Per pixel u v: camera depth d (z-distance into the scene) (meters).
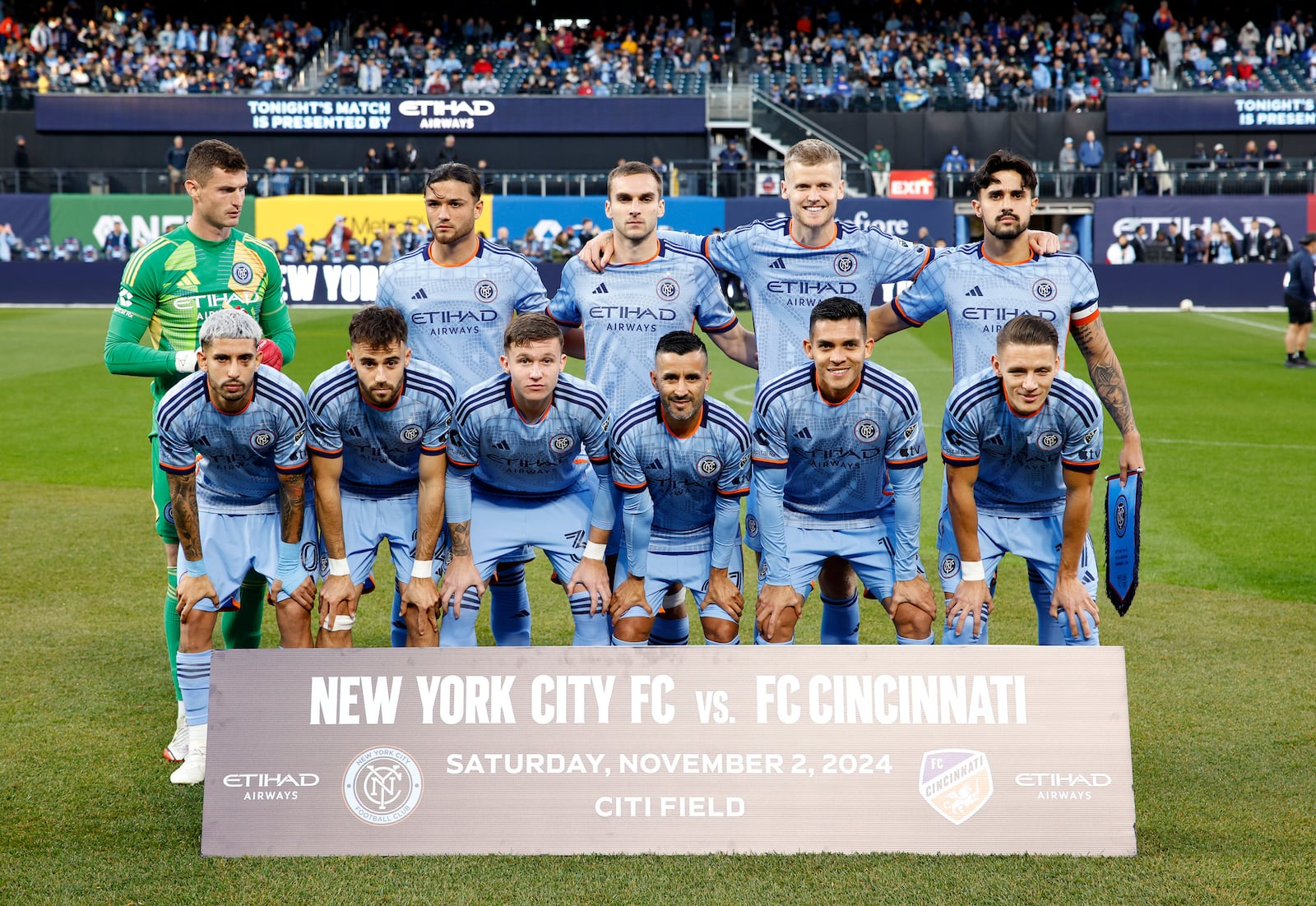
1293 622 5.88
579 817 3.65
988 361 4.69
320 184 27.12
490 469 4.48
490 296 4.95
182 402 4.00
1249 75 31.83
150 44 33.22
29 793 4.05
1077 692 3.70
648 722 3.71
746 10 35.28
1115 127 30.45
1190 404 13.44
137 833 3.76
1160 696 4.91
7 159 30.84
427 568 4.34
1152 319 23.64
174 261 4.64
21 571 6.79
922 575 4.39
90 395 13.85
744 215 26.61
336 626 4.29
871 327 5.09
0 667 5.25
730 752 3.69
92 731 4.58
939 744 3.68
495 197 27.00
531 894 3.38
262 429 4.06
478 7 35.28
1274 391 14.45
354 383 4.17
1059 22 34.50
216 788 3.66
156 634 5.71
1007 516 4.50
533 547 4.74
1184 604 6.20
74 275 26.11
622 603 4.34
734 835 3.64
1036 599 4.66
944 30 34.25
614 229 4.98
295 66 32.78
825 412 4.19
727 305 5.20
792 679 3.72
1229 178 26.41
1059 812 3.64
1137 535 4.50
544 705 3.71
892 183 27.53
